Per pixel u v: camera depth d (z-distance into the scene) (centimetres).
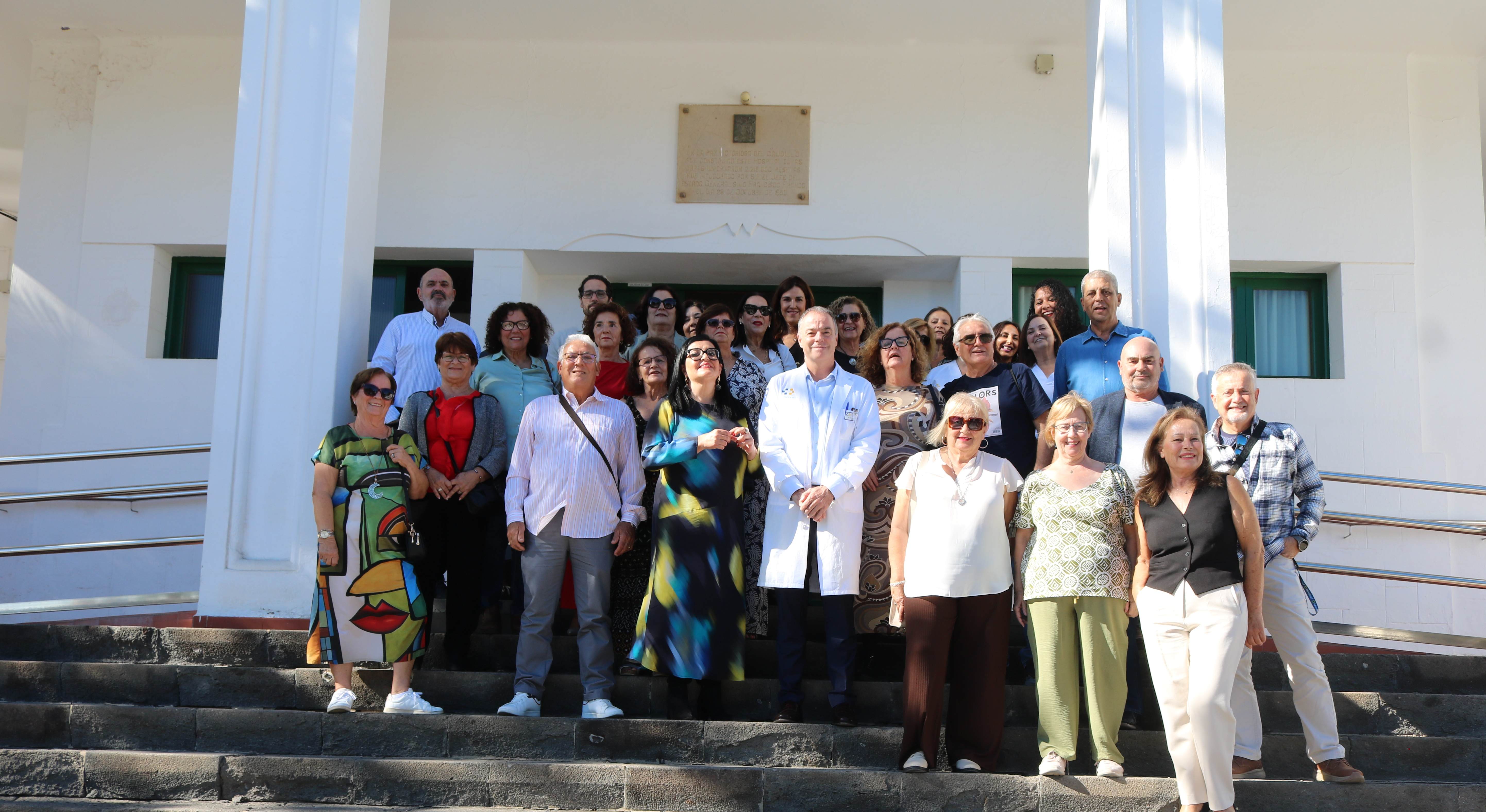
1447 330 768
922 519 433
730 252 791
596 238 791
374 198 561
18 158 966
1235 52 795
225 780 412
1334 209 780
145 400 770
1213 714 389
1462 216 779
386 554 445
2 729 439
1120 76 552
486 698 468
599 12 763
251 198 529
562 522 459
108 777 414
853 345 583
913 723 417
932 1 741
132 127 796
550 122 802
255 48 539
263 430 516
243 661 485
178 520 760
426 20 776
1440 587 739
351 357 533
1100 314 512
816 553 455
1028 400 505
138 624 579
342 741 435
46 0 750
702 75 808
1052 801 403
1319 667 429
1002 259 791
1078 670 424
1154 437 420
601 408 478
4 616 668
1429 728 471
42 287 781
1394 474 755
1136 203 544
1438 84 792
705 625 442
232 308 522
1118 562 419
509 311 552
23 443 767
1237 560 404
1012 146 799
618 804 406
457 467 491
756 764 429
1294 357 795
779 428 462
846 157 801
